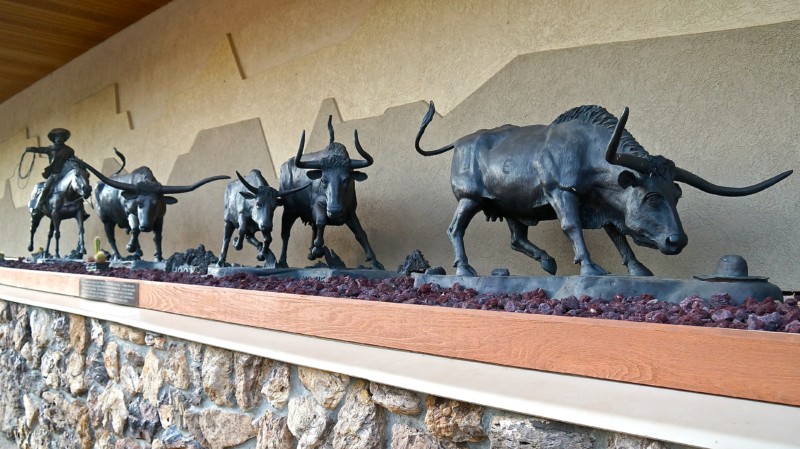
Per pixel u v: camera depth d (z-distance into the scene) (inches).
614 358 69.1
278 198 172.7
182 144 283.4
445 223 176.6
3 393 195.8
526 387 69.6
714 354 62.2
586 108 112.7
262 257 172.7
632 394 64.6
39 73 402.6
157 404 126.4
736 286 91.1
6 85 427.2
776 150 125.9
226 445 110.5
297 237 220.4
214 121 265.7
